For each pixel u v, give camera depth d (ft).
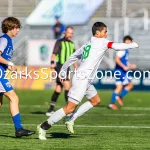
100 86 267.59
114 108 173.99
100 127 116.26
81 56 94.07
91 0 310.45
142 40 298.15
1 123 122.72
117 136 99.60
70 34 147.13
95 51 91.71
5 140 91.76
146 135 101.65
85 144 87.71
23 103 192.65
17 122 92.58
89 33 299.99
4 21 93.30
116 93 174.70
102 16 310.65
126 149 82.74
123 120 134.21
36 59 269.85
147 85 265.54
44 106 181.47
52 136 98.58
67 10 309.63
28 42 271.28
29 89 262.06
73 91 91.56
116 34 298.56
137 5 313.94
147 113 157.89
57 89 147.54
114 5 313.12
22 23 309.63
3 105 182.60
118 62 175.42
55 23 307.78
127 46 90.07
